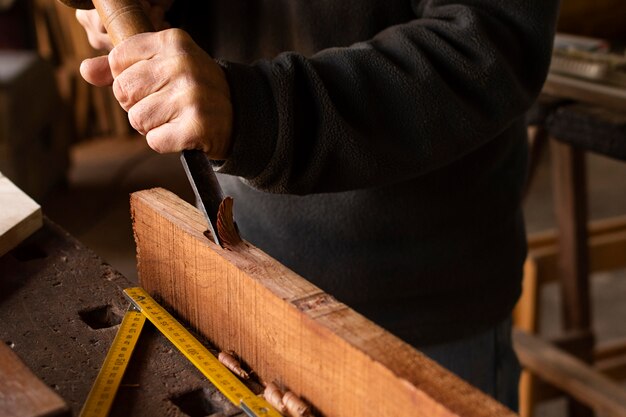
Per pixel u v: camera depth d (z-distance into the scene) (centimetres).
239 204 117
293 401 68
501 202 115
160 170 377
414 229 110
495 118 90
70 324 83
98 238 315
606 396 187
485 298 117
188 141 74
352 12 104
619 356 222
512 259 119
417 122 85
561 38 193
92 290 90
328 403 67
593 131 162
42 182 325
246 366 77
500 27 90
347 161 83
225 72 78
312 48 107
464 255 113
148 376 75
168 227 84
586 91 162
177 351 79
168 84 74
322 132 81
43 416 60
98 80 85
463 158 108
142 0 107
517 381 131
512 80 89
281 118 77
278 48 111
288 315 68
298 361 69
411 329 116
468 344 119
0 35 367
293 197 110
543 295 305
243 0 111
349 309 67
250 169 79
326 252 112
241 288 74
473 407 55
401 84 85
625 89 161
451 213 110
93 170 373
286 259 114
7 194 103
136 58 76
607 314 293
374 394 61
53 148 336
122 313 86
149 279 92
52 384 74
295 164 82
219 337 81
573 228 203
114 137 409
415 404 58
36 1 376
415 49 86
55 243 100
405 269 112
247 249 78
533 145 182
